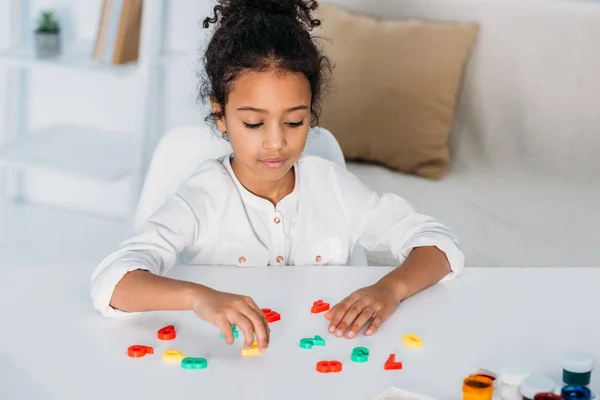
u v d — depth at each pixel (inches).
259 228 65.3
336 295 54.7
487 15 110.1
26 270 57.6
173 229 60.6
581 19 107.8
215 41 60.9
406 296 54.2
